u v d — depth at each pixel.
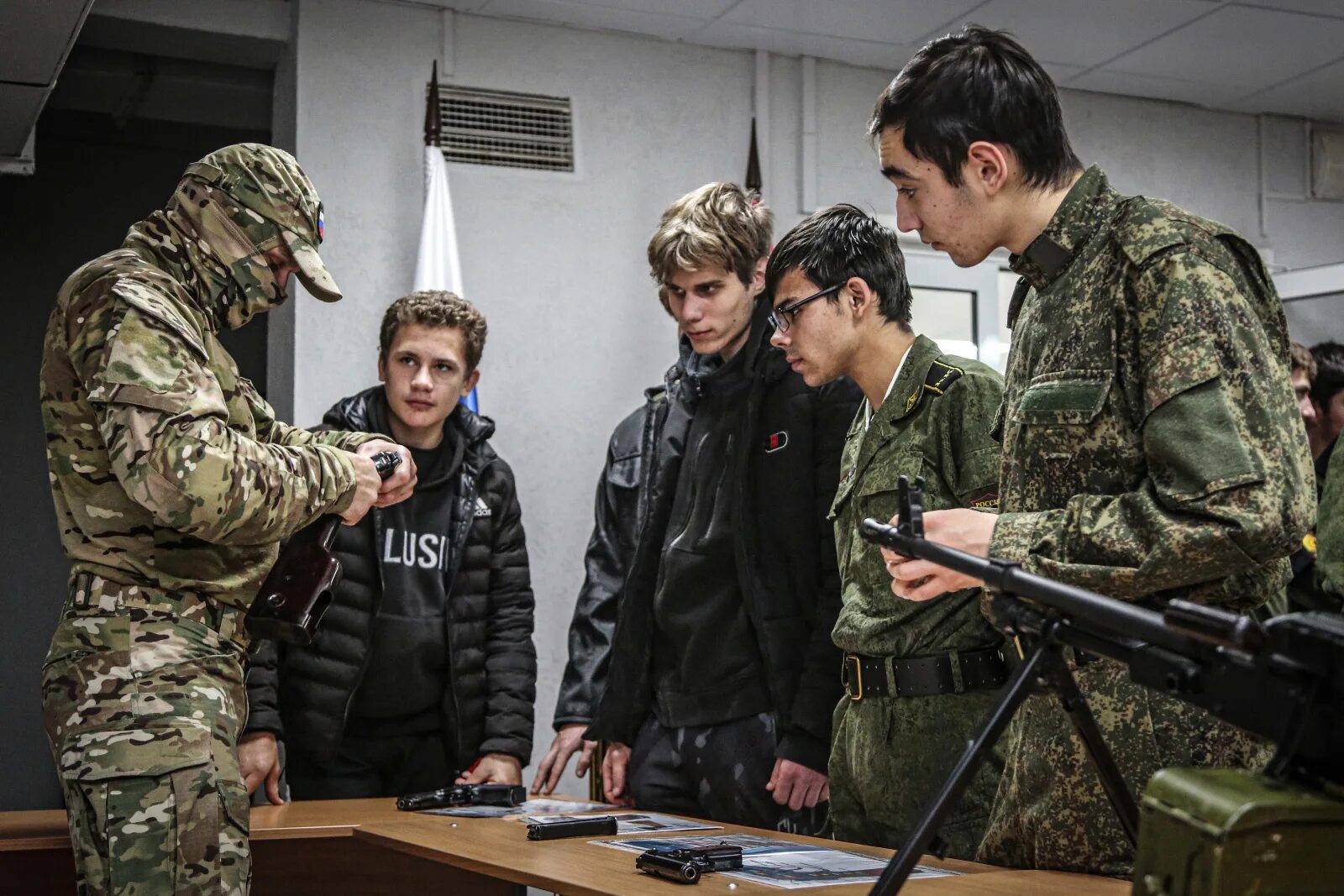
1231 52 4.43
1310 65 4.55
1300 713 0.92
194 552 1.86
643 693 2.53
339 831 2.02
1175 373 1.27
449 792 2.28
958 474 1.93
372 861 2.16
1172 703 1.32
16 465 4.85
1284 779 0.93
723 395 2.53
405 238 3.97
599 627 2.78
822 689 2.23
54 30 2.95
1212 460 1.22
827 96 4.50
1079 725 1.12
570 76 4.20
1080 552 1.28
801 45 4.37
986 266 4.68
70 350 1.80
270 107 4.68
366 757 2.74
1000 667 1.86
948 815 1.06
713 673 2.40
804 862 1.53
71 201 4.99
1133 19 4.16
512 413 4.05
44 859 1.98
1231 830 0.88
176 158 5.12
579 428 4.12
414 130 4.01
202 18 3.95
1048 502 1.40
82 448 1.83
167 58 4.34
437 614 2.77
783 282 2.10
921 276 4.59
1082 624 1.08
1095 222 1.40
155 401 1.73
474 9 4.08
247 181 1.95
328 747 2.65
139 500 1.73
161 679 1.79
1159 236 1.33
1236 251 1.35
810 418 2.37
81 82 4.43
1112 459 1.35
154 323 1.77
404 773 2.79
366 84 3.98
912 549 1.18
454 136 4.07
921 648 1.88
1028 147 1.40
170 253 1.93
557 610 4.04
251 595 1.95
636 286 4.22
